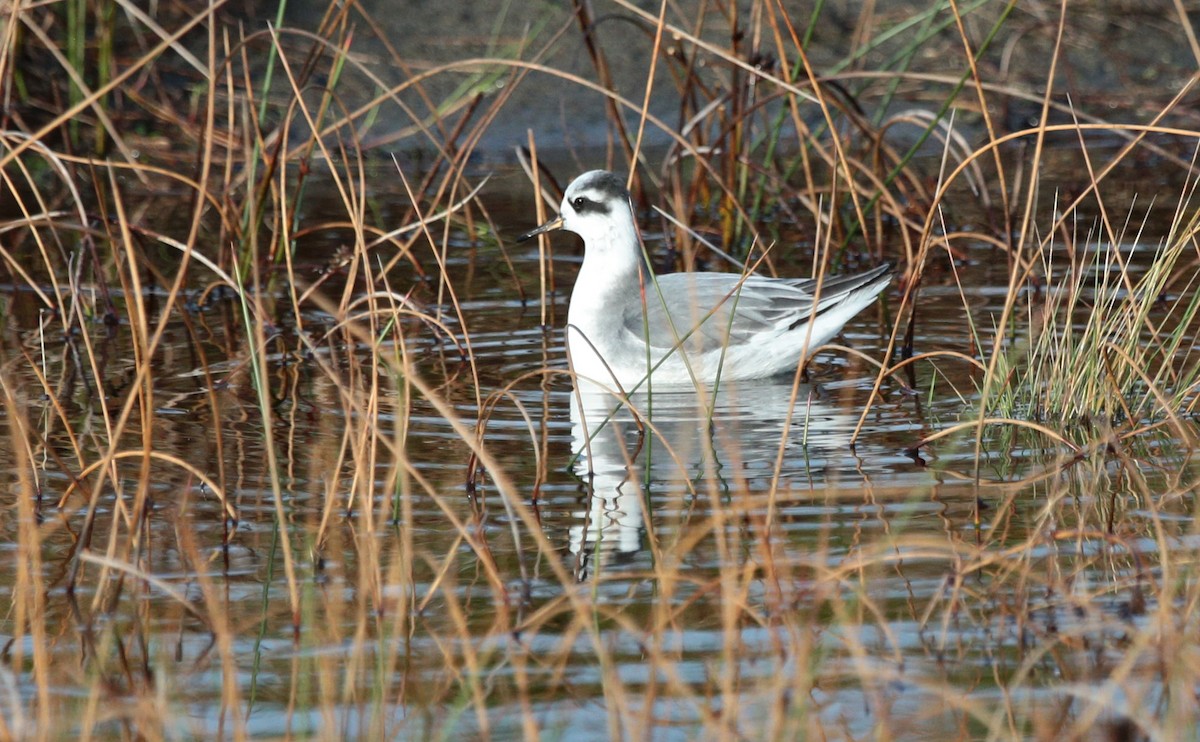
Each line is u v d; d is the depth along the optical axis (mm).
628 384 13297
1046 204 18875
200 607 8430
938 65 23766
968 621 8086
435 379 13133
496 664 7711
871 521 9555
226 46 14625
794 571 8766
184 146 21391
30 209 19016
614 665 7656
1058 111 22969
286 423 11805
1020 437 11320
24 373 13133
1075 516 9555
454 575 8852
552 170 21109
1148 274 12484
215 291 16375
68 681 7566
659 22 12562
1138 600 8258
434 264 17391
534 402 12508
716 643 7871
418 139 22297
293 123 21812
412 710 7234
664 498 10109
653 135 22734
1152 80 23734
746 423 11844
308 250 17719
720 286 13680
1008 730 6930
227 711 7254
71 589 8672
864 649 7773
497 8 24328
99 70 21547
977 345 13555
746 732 6949
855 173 19500
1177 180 19891
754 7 17688
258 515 9820
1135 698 7141
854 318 15156
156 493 10219
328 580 8797
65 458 10906
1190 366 12727
